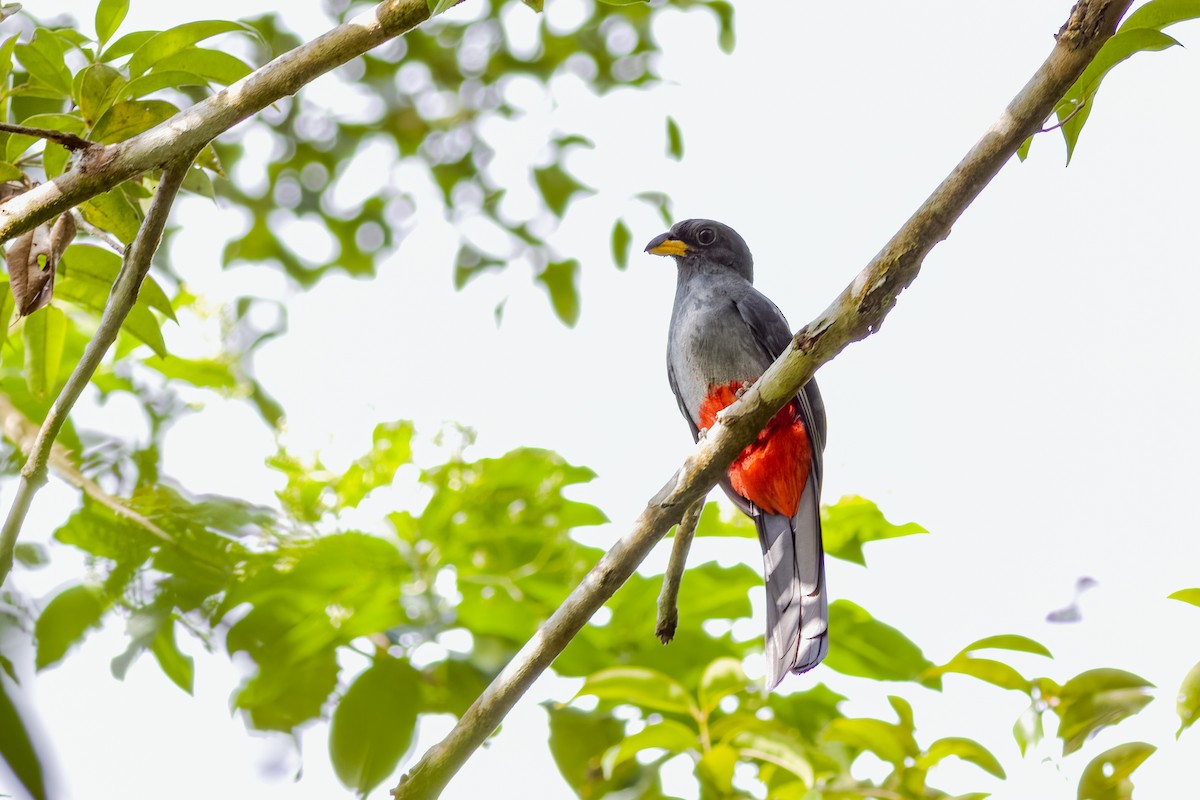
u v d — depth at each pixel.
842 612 9.42
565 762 8.97
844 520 9.69
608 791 8.93
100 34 6.68
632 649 9.51
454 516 9.34
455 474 9.11
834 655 9.38
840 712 9.66
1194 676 6.77
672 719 8.98
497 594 8.91
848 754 8.75
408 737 8.23
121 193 6.75
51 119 6.67
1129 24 6.00
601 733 9.18
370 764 8.14
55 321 7.87
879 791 7.88
